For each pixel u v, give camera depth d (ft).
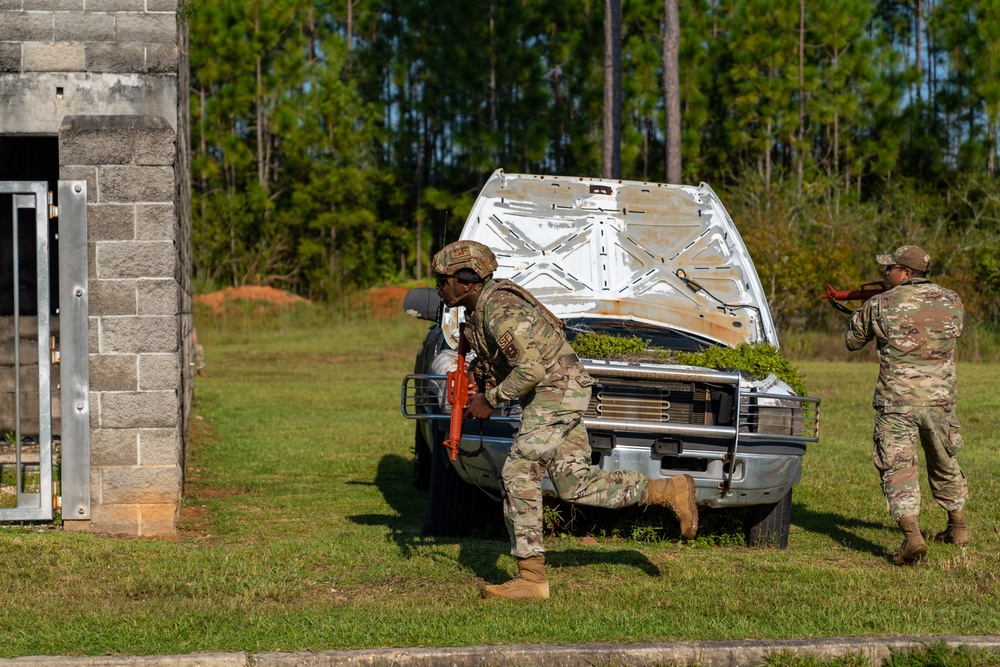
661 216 46.14
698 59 223.30
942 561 35.60
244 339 162.40
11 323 61.72
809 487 50.11
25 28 44.75
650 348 38.86
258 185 220.23
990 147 218.38
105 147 38.96
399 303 196.65
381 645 25.57
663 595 30.53
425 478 49.65
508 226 44.88
